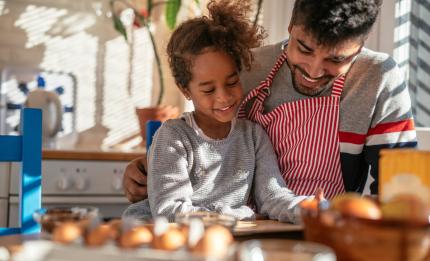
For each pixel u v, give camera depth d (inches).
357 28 45.9
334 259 26.6
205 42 50.9
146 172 58.3
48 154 87.2
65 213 33.9
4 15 105.0
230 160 53.0
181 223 32.6
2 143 50.8
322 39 45.8
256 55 60.7
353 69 55.9
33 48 106.8
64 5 108.8
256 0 103.3
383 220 26.2
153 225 33.6
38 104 99.7
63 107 108.3
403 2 86.3
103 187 90.4
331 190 55.6
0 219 85.2
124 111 113.0
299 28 47.3
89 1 110.4
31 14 106.7
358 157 56.1
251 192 53.8
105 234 28.8
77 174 88.9
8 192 85.4
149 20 108.7
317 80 52.0
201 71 50.5
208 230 29.2
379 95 55.5
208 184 51.6
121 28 107.0
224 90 50.8
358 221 26.7
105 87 111.7
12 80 105.0
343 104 55.2
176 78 54.4
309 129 55.4
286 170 56.5
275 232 39.1
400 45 86.3
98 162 90.2
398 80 56.3
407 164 32.9
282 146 56.5
